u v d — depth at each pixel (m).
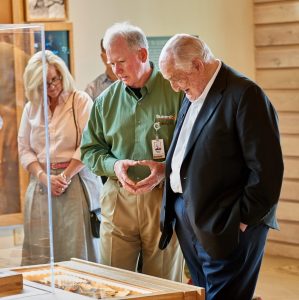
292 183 6.22
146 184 3.27
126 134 3.45
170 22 5.87
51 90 3.70
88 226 3.91
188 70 3.05
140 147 3.43
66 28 5.06
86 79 5.38
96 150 3.55
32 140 2.47
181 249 3.37
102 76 4.77
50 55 3.69
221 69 3.11
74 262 3.23
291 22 6.13
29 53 2.42
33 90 2.44
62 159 3.82
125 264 3.54
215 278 3.18
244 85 3.01
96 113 3.55
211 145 3.04
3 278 2.50
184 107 3.27
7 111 2.43
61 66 3.73
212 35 6.16
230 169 3.05
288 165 6.23
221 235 3.01
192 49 3.04
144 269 3.59
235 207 3.02
